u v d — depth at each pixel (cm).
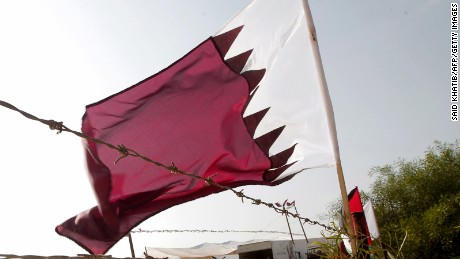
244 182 418
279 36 412
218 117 390
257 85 403
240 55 402
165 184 374
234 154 398
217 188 405
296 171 418
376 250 318
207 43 394
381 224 1747
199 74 388
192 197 397
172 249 1560
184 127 383
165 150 373
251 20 408
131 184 362
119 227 358
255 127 404
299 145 414
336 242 328
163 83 376
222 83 393
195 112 384
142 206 371
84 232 347
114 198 358
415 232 1462
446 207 1445
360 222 371
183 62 384
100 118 360
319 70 402
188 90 383
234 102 397
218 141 390
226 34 401
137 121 368
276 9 412
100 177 355
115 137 361
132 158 362
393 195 1784
